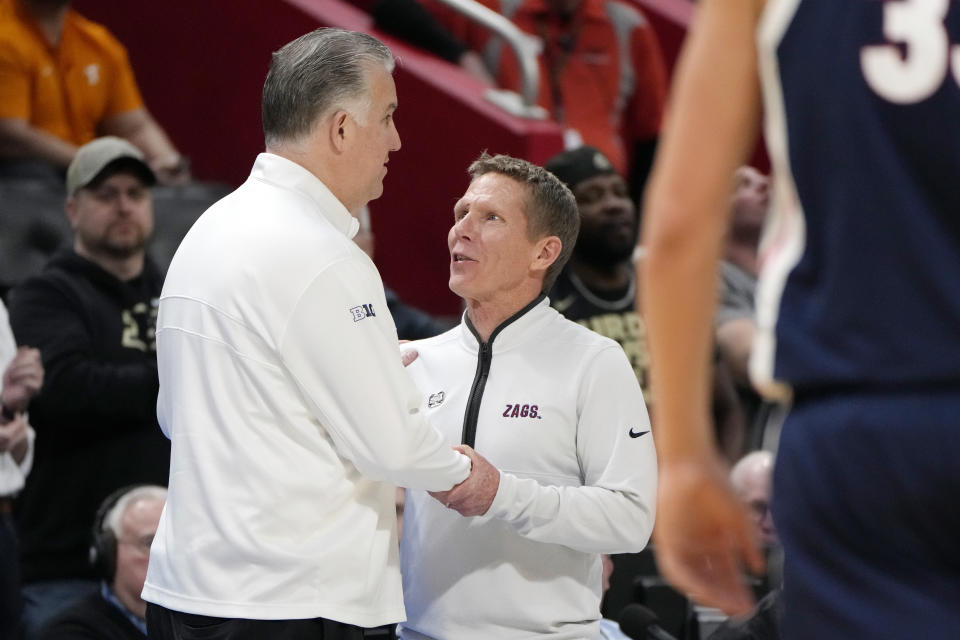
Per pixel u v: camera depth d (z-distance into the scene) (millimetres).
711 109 3926
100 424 14484
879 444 3732
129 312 15055
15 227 17016
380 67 8977
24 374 13180
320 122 8805
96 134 19219
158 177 19391
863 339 3789
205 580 8430
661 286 3898
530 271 9680
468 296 9633
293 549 8406
